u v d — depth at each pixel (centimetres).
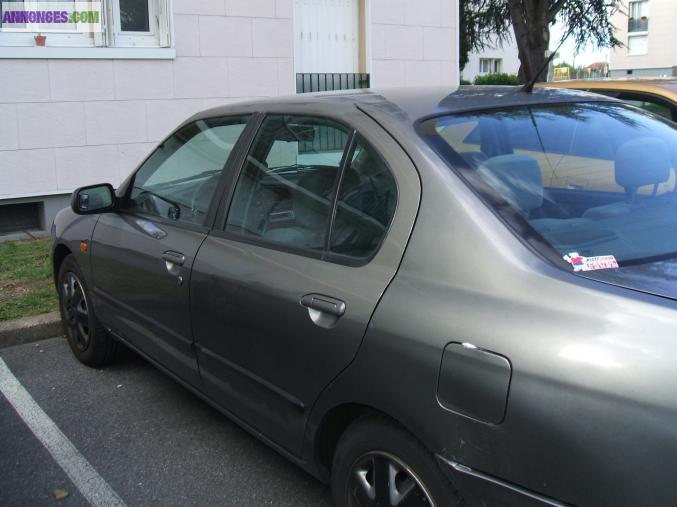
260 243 304
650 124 314
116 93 806
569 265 216
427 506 224
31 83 759
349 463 254
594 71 3503
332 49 974
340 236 270
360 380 240
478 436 205
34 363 484
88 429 388
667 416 173
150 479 337
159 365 380
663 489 172
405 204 246
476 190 238
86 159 802
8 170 761
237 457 356
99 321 446
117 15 806
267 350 285
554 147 277
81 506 317
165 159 400
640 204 265
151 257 363
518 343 199
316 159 294
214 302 313
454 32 1029
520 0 1152
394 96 302
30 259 684
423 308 225
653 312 188
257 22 877
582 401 184
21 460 356
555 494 190
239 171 334
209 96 862
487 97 305
